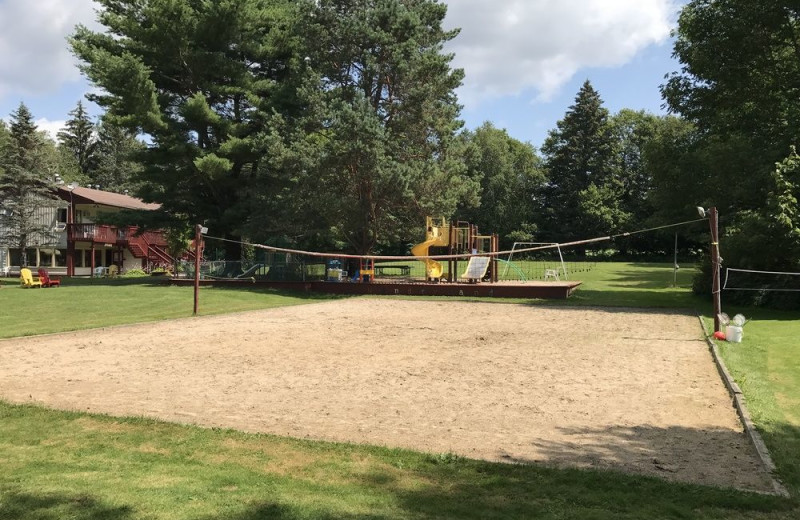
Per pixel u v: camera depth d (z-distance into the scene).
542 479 4.32
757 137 19.88
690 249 54.94
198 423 5.97
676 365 9.27
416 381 8.11
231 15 29.61
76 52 29.86
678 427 5.86
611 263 50.94
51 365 9.30
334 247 38.12
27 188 40.44
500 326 14.62
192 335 12.91
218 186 32.72
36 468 4.57
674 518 3.65
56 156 51.47
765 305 18.28
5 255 44.16
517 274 35.56
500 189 62.28
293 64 30.17
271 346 11.34
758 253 17.89
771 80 20.30
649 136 67.62
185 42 29.61
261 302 21.94
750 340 11.58
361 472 4.49
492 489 4.13
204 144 32.28
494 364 9.41
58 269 43.94
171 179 31.67
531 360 9.77
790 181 17.20
